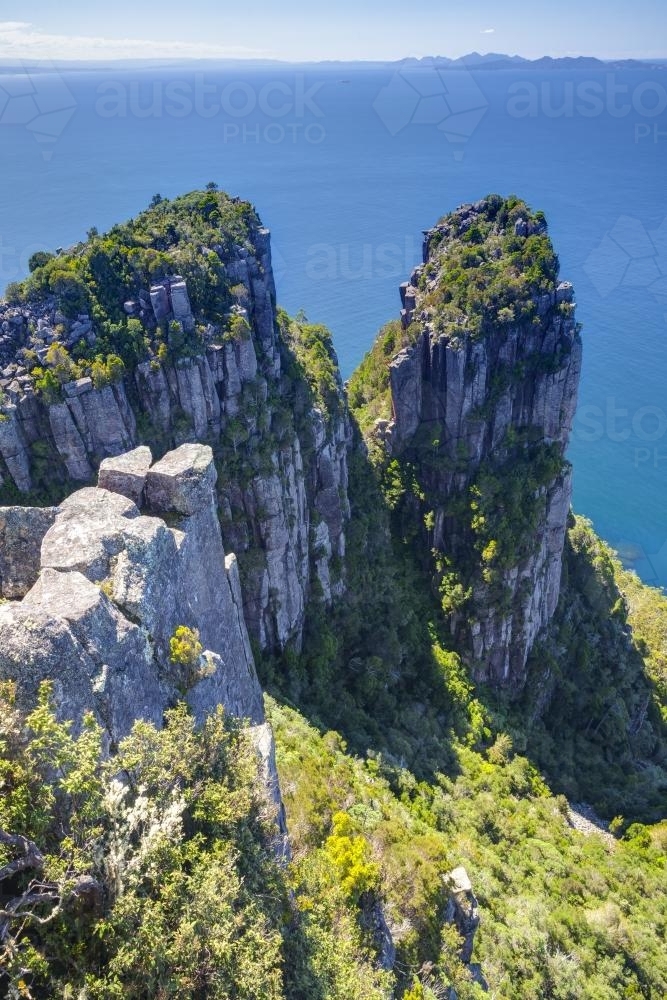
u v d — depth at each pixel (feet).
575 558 361.71
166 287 214.07
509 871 194.39
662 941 200.44
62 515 90.99
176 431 216.33
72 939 63.26
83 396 196.13
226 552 229.45
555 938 180.96
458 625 306.14
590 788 286.25
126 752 73.31
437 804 200.34
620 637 360.48
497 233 323.98
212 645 107.14
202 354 215.51
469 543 311.68
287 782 146.82
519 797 246.47
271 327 248.73
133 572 85.76
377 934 117.19
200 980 66.13
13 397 190.60
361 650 272.51
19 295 203.82
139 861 65.82
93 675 74.59
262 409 231.71
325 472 267.80
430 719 262.88
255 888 79.87
